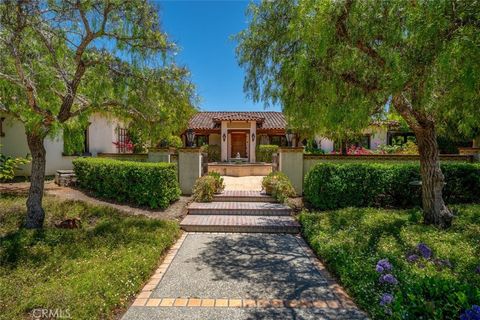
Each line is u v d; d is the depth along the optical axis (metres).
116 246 5.04
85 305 3.18
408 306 2.31
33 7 4.82
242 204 8.54
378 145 17.27
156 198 8.04
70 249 4.77
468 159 9.73
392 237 5.29
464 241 5.04
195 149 9.70
